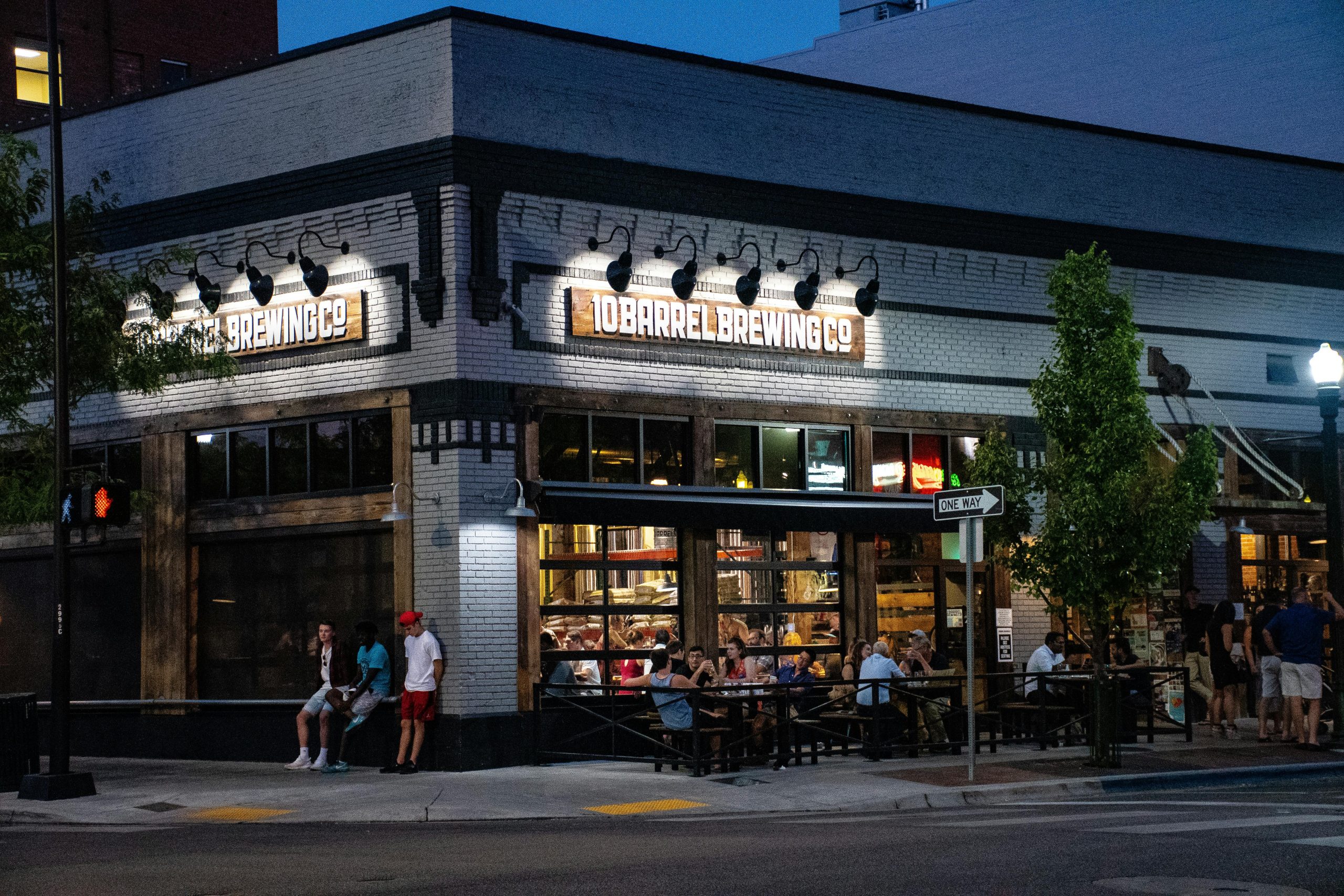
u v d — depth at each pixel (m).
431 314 18.94
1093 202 24.28
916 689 18.78
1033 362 23.55
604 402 19.81
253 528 20.55
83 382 19.69
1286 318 26.12
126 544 21.86
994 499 15.98
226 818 14.91
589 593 19.84
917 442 22.56
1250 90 33.56
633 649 20.06
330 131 20.02
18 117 33.19
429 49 19.23
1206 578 24.50
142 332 19.92
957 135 23.14
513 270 19.25
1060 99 36.25
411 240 19.25
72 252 20.05
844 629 21.66
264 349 20.41
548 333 19.50
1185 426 24.66
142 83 35.28
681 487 20.02
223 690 20.91
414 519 19.03
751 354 21.05
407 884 9.38
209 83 21.17
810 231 21.64
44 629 23.05
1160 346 24.66
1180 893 8.33
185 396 21.28
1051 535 17.69
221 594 21.03
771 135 21.45
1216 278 25.33
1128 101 35.25
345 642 19.78
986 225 23.06
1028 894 8.38
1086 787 15.88
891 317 22.33
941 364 22.70
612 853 10.80
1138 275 24.55
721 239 20.94
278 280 20.45
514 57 19.52
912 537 22.48
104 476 16.75
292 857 11.05
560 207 19.64
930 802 15.16
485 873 9.79
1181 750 19.00
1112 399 17.50
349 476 19.83
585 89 20.02
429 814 14.81
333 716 19.62
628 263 19.97
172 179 21.39
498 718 18.62
